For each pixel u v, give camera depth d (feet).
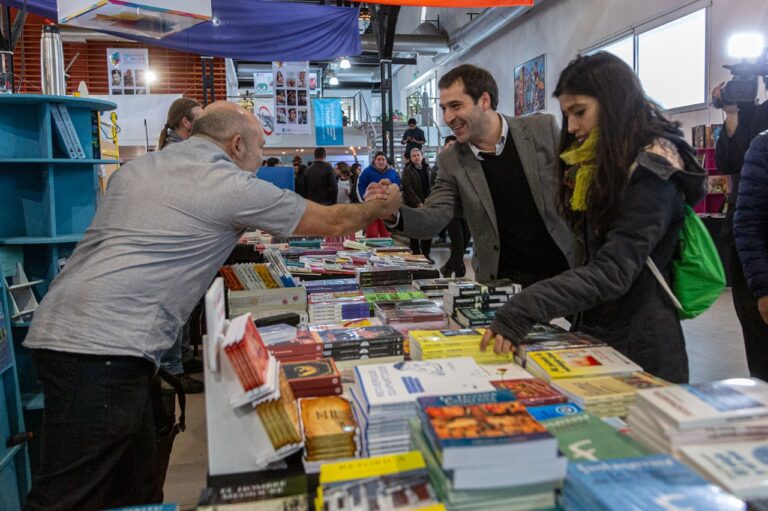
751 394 3.49
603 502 2.62
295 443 3.76
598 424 3.64
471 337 5.52
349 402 4.40
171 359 12.46
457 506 2.84
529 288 4.75
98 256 5.82
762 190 6.51
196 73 41.52
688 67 26.55
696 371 12.89
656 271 5.08
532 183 7.30
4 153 9.50
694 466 3.02
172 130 12.52
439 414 3.21
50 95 9.06
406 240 21.25
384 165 24.31
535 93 39.96
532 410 4.01
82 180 10.35
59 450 5.67
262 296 8.33
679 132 4.94
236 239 6.41
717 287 5.16
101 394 5.63
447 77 7.23
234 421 3.77
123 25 12.44
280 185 22.06
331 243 15.96
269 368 4.02
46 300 5.87
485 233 7.79
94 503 5.75
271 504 3.28
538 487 2.93
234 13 23.86
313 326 6.73
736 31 23.30
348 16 25.35
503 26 41.75
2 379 7.89
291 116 38.63
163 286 5.89
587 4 33.50
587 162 5.13
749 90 9.62
